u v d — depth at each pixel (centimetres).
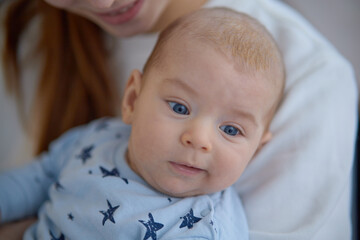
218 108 69
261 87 71
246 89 69
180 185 71
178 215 72
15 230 95
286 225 73
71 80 126
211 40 72
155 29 111
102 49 123
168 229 70
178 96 70
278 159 81
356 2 143
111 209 74
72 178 84
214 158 70
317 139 80
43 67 127
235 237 71
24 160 133
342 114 84
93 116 128
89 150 93
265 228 74
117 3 87
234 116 70
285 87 88
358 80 126
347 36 139
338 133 82
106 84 123
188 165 69
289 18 100
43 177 104
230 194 79
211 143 69
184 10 107
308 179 77
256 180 81
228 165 71
